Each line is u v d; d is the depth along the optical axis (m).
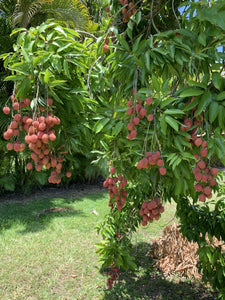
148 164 1.27
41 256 4.22
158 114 1.27
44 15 5.58
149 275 3.74
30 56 1.36
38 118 1.32
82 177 9.24
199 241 2.48
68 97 1.46
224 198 2.42
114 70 1.46
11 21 5.49
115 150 1.62
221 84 1.16
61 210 6.53
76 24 5.45
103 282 3.57
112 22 2.01
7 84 5.64
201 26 1.22
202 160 1.25
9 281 3.55
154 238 4.87
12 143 1.42
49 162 1.50
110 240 2.88
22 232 5.14
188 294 3.28
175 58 1.29
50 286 3.47
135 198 2.81
